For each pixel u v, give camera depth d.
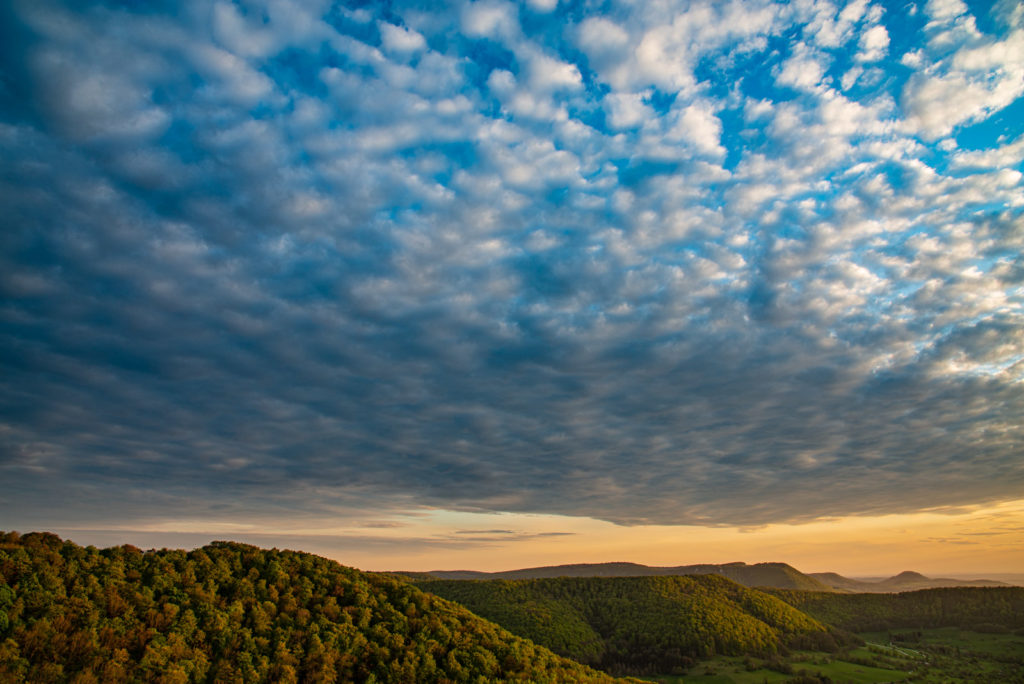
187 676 73.69
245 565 107.75
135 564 90.25
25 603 71.31
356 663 92.31
